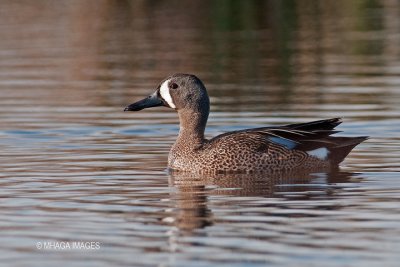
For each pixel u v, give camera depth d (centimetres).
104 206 1215
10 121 1869
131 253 1016
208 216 1158
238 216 1156
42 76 2406
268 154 1465
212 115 1911
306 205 1208
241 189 1323
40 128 1800
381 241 1037
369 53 2658
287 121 1833
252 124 1814
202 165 1465
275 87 2228
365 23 3102
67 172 1434
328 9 3362
